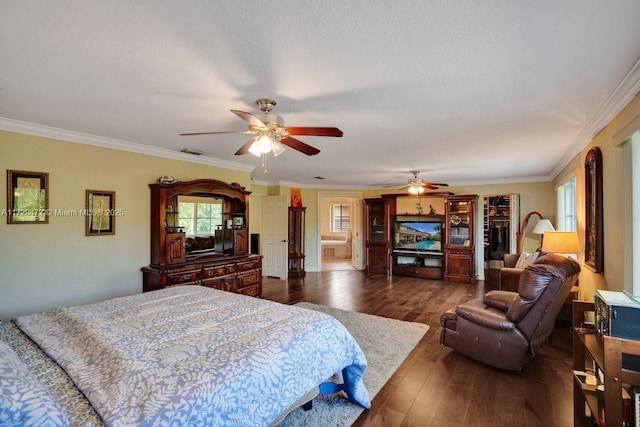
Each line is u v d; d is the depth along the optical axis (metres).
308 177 6.80
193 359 1.49
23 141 3.02
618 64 1.81
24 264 3.04
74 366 1.44
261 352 1.61
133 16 1.38
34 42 1.59
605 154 2.71
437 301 5.11
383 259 7.65
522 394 2.41
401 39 1.57
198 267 4.16
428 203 7.75
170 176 4.18
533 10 1.34
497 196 6.73
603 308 1.72
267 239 7.41
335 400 2.32
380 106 2.47
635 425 1.46
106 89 2.17
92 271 3.51
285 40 1.58
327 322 2.09
